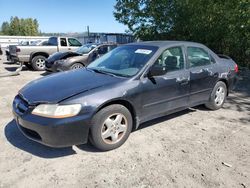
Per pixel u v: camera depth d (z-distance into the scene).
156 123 4.79
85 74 4.22
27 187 2.90
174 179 3.07
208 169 3.29
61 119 3.21
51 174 3.15
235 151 3.77
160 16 11.43
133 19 12.41
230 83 5.75
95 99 3.42
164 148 3.82
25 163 3.38
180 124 4.77
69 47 13.29
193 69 4.80
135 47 4.71
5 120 4.91
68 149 3.75
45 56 12.56
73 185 2.94
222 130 4.54
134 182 3.01
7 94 7.18
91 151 3.70
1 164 3.35
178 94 4.53
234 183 3.02
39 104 3.34
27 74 11.23
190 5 9.76
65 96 3.37
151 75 3.97
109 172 3.20
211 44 10.25
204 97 5.19
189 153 3.69
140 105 3.94
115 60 4.60
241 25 9.36
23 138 4.10
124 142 3.91
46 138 3.27
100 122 3.50
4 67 14.47
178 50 4.65
